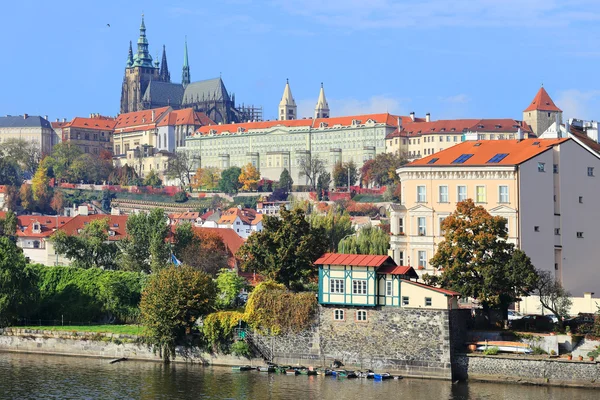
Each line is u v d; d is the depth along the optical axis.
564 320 199.62
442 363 187.25
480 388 181.50
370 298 192.50
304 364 197.75
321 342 196.75
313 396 178.75
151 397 181.88
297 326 198.12
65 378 197.12
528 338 190.38
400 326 190.50
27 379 196.50
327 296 196.12
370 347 192.88
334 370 192.00
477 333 194.25
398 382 186.38
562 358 183.62
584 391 178.75
